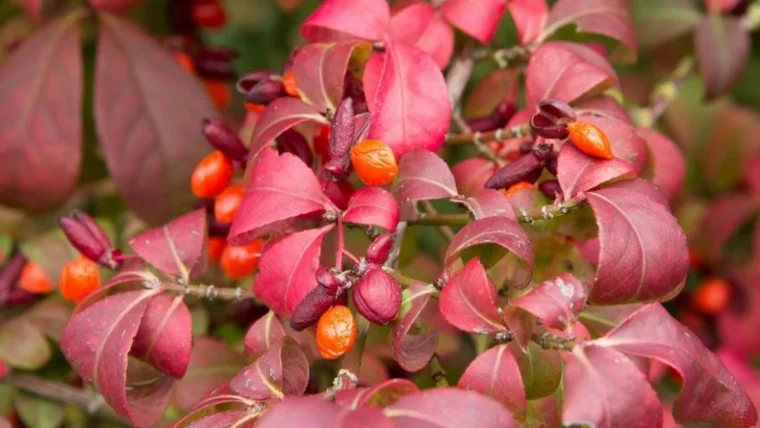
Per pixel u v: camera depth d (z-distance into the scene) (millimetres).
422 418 269
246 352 315
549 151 309
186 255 318
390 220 295
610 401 275
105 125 381
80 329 308
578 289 282
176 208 384
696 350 285
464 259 305
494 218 293
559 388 308
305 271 297
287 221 314
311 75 317
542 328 290
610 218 291
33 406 376
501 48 375
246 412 291
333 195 303
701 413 289
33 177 384
